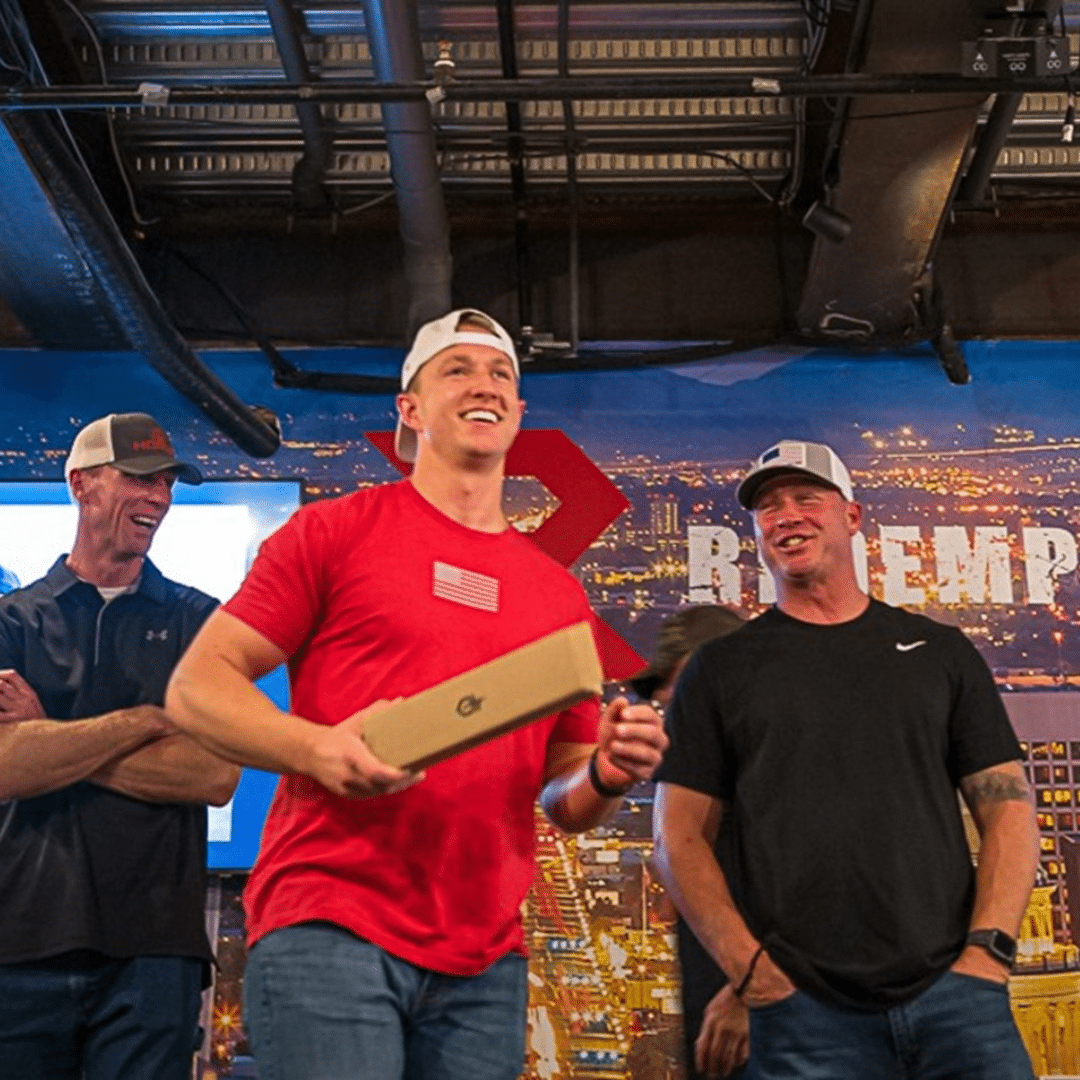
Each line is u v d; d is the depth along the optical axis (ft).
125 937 8.54
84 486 9.71
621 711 5.99
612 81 12.40
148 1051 8.47
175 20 15.20
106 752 8.70
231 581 15.44
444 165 16.63
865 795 8.09
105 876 8.61
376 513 6.44
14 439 15.94
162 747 8.84
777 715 8.34
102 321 15.72
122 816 8.77
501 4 14.15
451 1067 5.86
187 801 8.85
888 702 8.33
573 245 16.17
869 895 7.89
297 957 5.71
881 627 8.68
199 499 15.71
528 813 6.33
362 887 5.83
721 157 16.08
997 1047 7.64
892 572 15.76
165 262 16.83
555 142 16.38
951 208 15.98
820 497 9.00
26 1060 8.38
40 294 15.29
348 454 16.14
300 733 5.47
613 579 15.65
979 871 8.19
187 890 8.87
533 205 17.17
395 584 6.19
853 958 7.82
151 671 9.38
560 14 14.62
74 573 9.64
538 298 16.87
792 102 16.03
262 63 15.70
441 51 12.57
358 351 16.71
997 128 15.56
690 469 16.08
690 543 15.81
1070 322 16.60
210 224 17.04
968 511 15.96
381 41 12.71
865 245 15.11
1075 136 16.58
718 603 15.64
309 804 6.02
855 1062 7.71
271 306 16.75
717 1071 8.23
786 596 8.96
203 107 16.03
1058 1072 14.15
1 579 15.48
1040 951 14.44
